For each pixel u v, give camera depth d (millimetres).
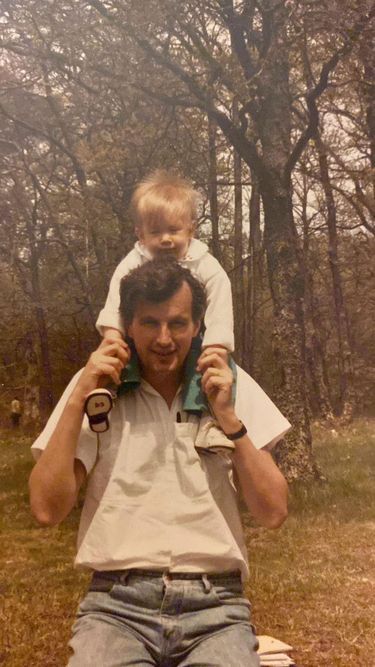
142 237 3764
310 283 30828
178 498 2688
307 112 16234
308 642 6402
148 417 2756
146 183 3879
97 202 18828
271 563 9180
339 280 30875
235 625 2621
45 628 6969
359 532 10711
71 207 19234
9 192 21812
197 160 18781
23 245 22234
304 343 14875
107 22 14148
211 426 2705
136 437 2740
